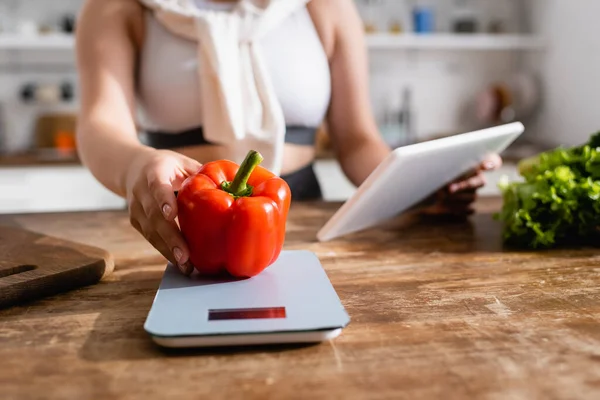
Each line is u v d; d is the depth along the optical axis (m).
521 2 2.97
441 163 0.83
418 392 0.42
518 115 2.86
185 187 0.63
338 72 1.19
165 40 1.10
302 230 0.92
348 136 1.19
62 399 0.42
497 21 2.94
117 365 0.47
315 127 1.20
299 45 1.13
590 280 0.68
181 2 1.10
